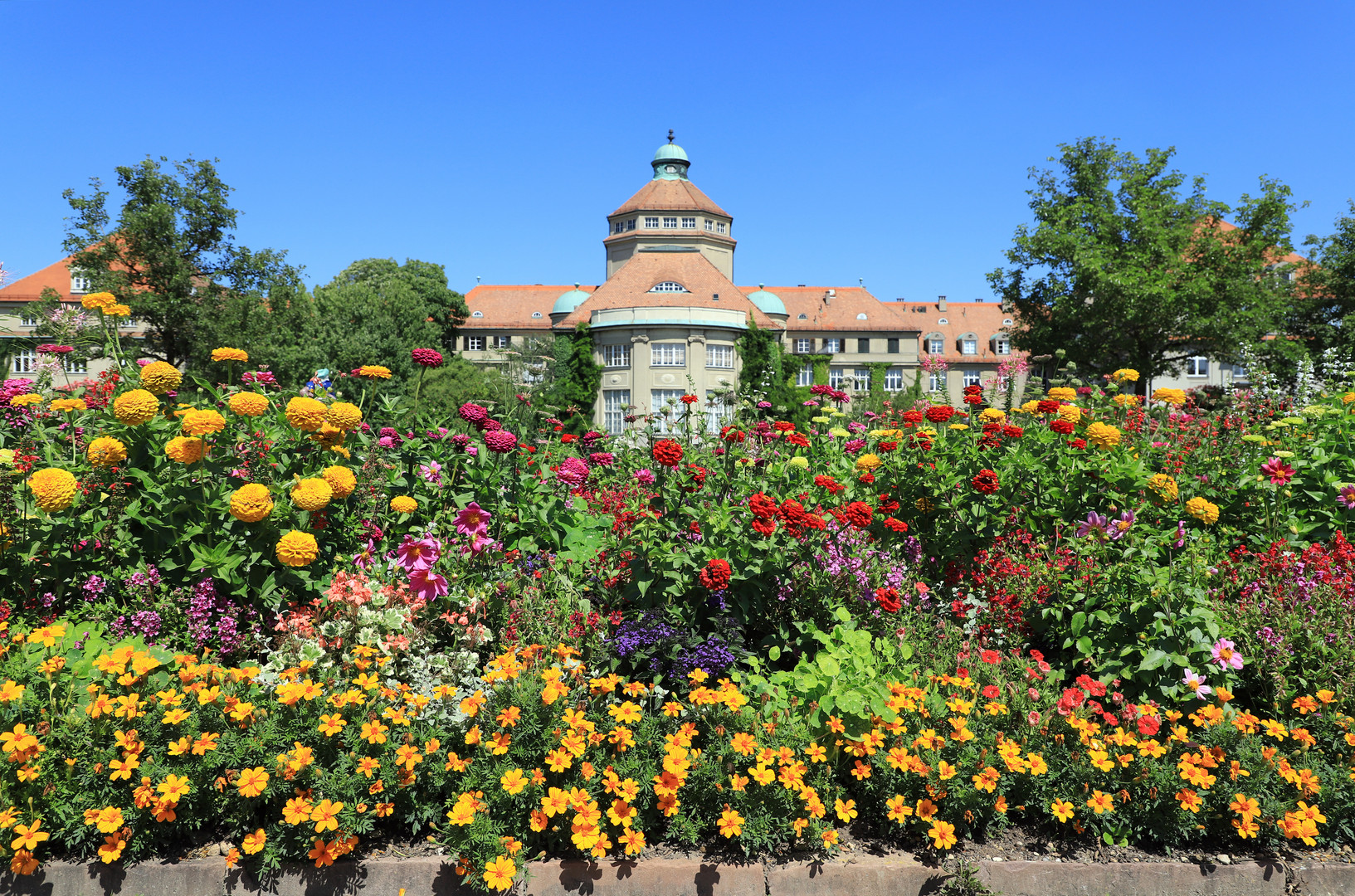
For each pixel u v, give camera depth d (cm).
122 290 3622
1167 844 314
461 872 281
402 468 522
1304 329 3111
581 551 525
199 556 397
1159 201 2933
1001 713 335
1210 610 378
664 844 306
